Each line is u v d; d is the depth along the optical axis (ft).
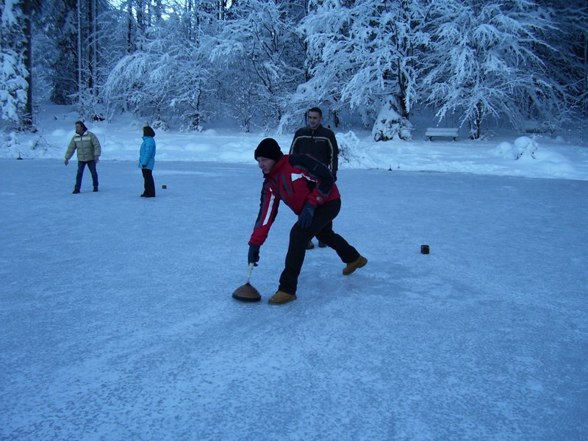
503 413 7.87
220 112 106.01
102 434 7.14
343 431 7.29
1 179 41.70
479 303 13.26
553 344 10.65
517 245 20.42
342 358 9.77
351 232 22.66
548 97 87.25
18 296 13.23
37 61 127.34
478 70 74.13
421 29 81.10
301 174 12.70
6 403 7.95
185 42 102.17
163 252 18.39
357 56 80.12
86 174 46.68
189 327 11.24
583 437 7.23
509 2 80.12
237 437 7.11
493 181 45.16
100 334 10.77
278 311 12.41
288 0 106.63
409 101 79.56
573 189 40.09
